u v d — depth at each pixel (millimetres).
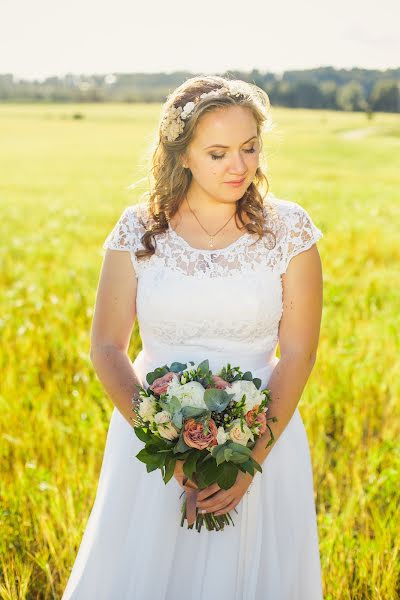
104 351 2520
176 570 2496
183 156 2387
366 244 12016
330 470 4047
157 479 2500
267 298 2414
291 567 2502
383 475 3637
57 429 4297
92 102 131750
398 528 3266
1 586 2971
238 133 2256
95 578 2518
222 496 2314
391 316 6809
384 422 4605
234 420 2160
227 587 2424
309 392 4730
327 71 107125
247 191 2441
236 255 2406
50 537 3250
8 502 3566
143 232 2506
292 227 2445
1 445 4148
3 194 22875
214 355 2461
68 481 3666
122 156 40000
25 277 9180
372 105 104375
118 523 2531
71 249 11969
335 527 3285
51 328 6227
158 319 2449
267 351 2521
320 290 2494
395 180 28062
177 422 2137
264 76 107625
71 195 22594
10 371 5285
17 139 51906
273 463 2525
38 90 144625
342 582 3020
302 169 31922
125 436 2582
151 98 129125
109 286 2537
